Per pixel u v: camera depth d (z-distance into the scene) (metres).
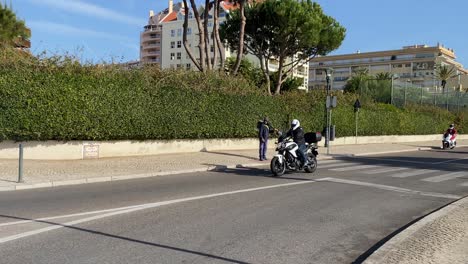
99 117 15.96
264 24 32.84
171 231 6.65
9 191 10.30
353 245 6.23
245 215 7.88
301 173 14.62
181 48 94.44
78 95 15.45
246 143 22.78
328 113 23.38
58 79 15.09
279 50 34.47
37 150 15.01
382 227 7.35
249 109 22.39
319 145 28.61
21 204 8.62
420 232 6.63
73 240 6.07
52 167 13.70
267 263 5.32
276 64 68.75
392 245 5.89
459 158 23.12
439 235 6.45
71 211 7.96
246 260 5.41
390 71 118.38
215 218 7.58
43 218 7.36
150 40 107.94
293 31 32.12
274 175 13.73
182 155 18.55
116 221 7.23
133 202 8.91
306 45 32.84
